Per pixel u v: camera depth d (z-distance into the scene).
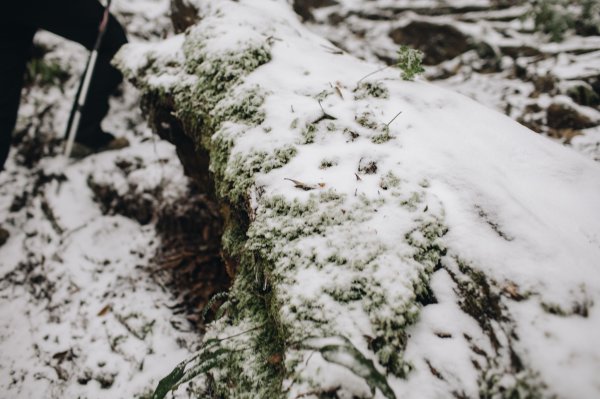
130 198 3.36
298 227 1.41
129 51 2.68
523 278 1.14
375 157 1.58
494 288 1.16
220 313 1.61
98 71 3.07
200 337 2.37
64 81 4.32
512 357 1.02
